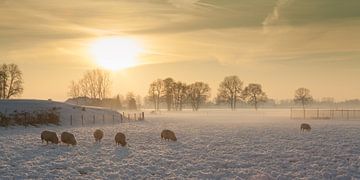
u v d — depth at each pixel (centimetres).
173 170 2225
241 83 16588
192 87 16775
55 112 6825
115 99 16225
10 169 2200
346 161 2492
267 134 4412
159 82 16625
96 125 6319
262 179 1964
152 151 2981
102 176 2052
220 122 7225
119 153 2862
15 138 3900
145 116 10488
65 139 3281
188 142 3594
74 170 2188
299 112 12731
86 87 13588
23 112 6475
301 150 2984
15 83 11138
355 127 5603
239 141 3647
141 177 2036
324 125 6138
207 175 2081
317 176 2056
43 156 2684
